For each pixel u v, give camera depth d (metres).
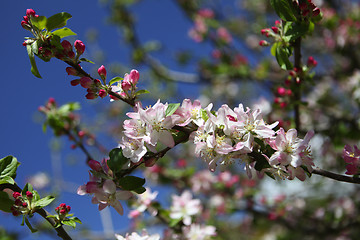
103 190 1.89
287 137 1.87
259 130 1.86
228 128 1.88
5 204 1.97
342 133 4.37
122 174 1.90
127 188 1.87
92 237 4.67
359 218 5.28
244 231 6.98
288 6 2.21
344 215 5.39
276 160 1.83
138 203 3.44
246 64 6.77
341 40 6.09
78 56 1.98
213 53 7.30
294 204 6.07
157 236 2.50
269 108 4.48
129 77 1.98
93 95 1.97
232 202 5.68
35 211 1.97
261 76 6.22
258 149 1.95
